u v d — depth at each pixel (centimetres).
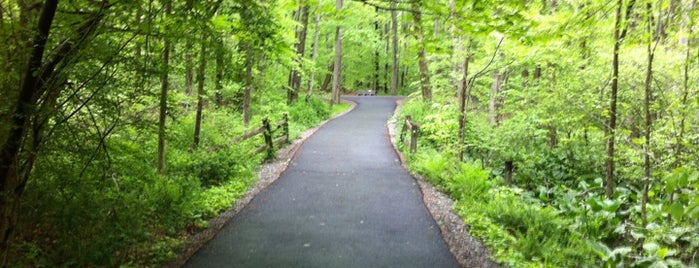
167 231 628
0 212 442
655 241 651
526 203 861
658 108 864
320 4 675
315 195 880
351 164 1197
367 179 1025
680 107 736
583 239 690
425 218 741
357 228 685
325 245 611
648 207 755
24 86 425
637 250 704
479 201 829
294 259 559
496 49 977
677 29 729
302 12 2339
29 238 522
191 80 1086
